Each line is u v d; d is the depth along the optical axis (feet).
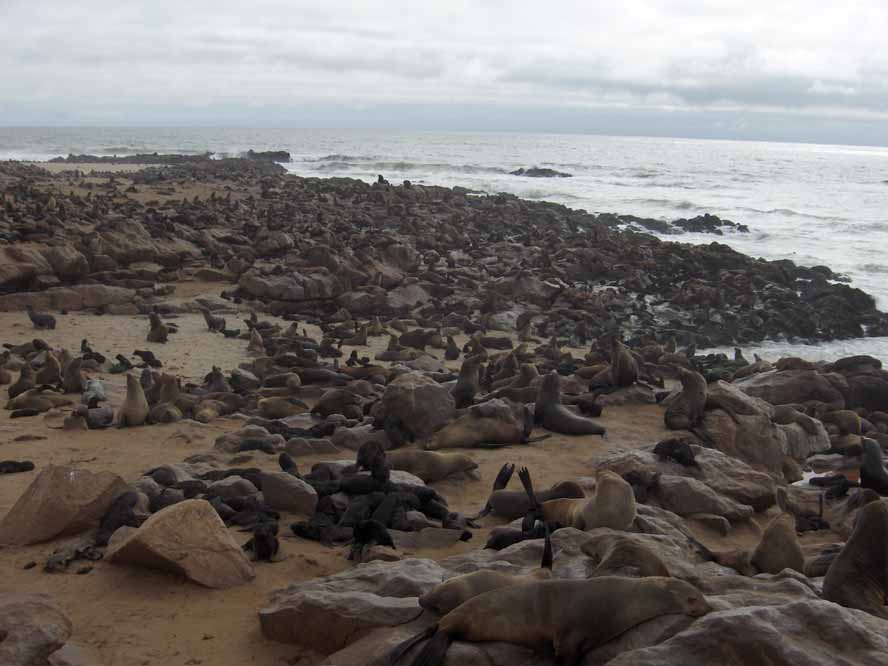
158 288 84.02
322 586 21.09
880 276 110.93
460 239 124.16
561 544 22.39
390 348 66.54
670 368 61.93
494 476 35.94
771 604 18.34
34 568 24.23
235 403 46.57
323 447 37.58
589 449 40.19
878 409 55.52
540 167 324.60
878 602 20.02
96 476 27.68
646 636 16.70
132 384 42.06
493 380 55.52
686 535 27.30
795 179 283.18
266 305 81.35
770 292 96.27
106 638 20.36
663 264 109.70
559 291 92.32
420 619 18.57
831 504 35.73
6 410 45.09
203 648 19.98
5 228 87.25
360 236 108.17
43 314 69.21
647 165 364.17
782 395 54.24
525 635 16.85
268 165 294.66
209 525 24.17
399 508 28.43
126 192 157.17
